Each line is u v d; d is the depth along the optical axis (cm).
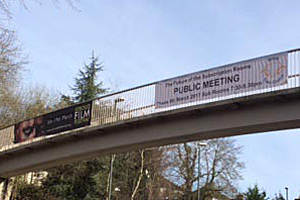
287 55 2011
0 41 3288
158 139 2472
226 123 2211
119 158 5056
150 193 5034
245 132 2247
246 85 2105
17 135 3253
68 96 5500
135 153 5103
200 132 2300
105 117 2691
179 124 2394
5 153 3266
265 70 2059
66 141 2958
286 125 2089
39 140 3052
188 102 2298
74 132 2828
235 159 5056
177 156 5169
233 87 2145
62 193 4825
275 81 2020
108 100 2705
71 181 4869
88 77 5509
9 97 4488
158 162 5131
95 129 2711
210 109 2258
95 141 2792
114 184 4888
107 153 2841
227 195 5022
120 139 2652
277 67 2027
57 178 4931
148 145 2609
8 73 3462
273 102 2078
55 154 3020
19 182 4994
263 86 2050
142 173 4816
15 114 4700
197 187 4984
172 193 5172
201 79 2272
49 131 3009
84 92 5416
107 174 4881
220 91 2188
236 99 2119
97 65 5591
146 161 5081
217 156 5044
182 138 2423
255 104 2130
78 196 4797
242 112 2169
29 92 5131
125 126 2614
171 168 5144
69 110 2917
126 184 5041
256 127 2150
